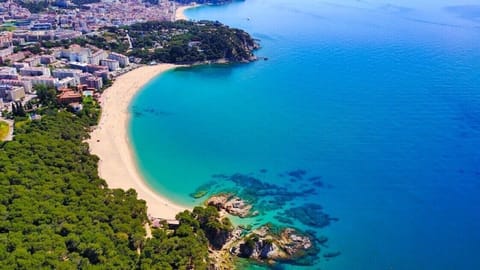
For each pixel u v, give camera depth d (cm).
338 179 19488
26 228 12988
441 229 15875
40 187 15488
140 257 12962
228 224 15575
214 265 13788
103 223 14050
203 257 13675
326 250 14875
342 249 14925
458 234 15612
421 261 14325
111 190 16962
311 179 19588
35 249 12156
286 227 16075
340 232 15800
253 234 15412
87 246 12562
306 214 16925
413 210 17038
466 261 14300
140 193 18275
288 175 19988
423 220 16412
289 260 14412
